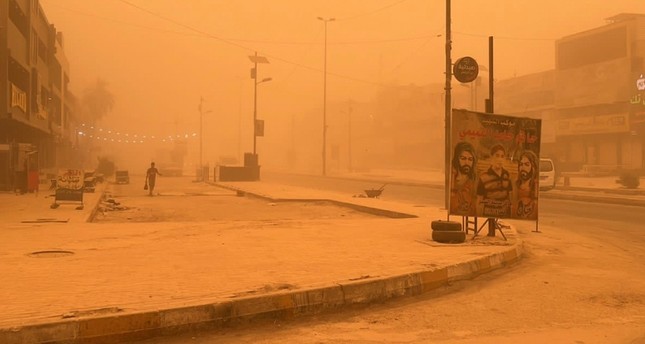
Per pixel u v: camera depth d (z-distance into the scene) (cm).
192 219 1717
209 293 584
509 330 553
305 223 1383
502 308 638
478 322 580
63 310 511
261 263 783
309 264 775
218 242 1015
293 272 711
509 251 931
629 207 2177
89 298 562
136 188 3400
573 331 550
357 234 1148
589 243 1195
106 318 484
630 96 4659
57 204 1791
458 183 1054
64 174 1803
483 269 833
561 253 1052
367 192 2622
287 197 2450
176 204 2273
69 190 1802
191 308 525
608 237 1302
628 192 3025
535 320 589
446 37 1878
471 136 1055
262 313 563
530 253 1044
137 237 1080
